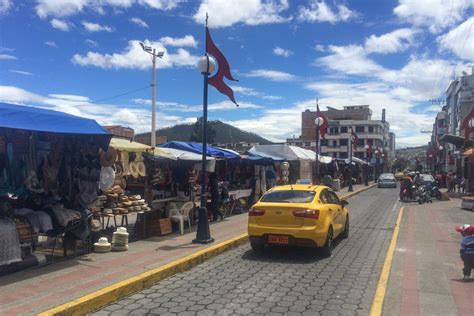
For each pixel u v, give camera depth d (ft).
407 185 86.99
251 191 63.00
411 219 52.90
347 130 368.07
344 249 35.04
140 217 37.47
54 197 28.22
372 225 50.14
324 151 364.99
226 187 53.42
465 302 20.30
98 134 26.99
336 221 35.22
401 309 19.44
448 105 217.36
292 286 24.09
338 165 137.69
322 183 110.32
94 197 28.89
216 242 34.91
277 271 27.61
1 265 22.80
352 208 71.77
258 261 30.55
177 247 32.53
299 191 33.58
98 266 26.02
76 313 18.94
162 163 42.04
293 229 30.58
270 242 31.22
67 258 28.07
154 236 37.73
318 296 22.21
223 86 36.60
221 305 20.77
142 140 193.67
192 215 44.29
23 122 23.63
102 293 20.62
